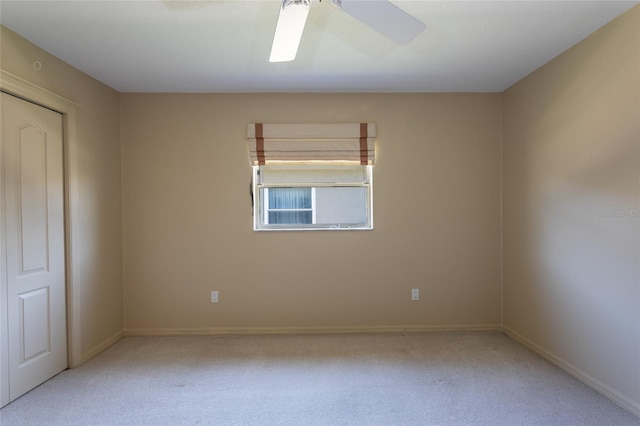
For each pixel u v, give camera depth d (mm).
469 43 2395
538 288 2832
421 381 2416
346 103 3344
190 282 3318
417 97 3355
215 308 3326
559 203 2580
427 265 3379
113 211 3152
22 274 2252
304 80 3037
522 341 3055
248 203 3324
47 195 2443
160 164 3291
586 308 2340
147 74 2863
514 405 2117
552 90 2646
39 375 2379
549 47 2457
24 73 2266
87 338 2797
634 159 1996
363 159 3332
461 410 2074
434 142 3363
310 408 2107
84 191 2781
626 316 2055
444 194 3375
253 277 3338
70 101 2607
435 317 3381
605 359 2195
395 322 3371
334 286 3354
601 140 2207
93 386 2371
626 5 1961
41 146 2395
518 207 3104
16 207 2209
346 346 3035
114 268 3162
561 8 1986
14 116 2191
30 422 1975
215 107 3309
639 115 1961
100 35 2248
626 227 2049
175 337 3260
